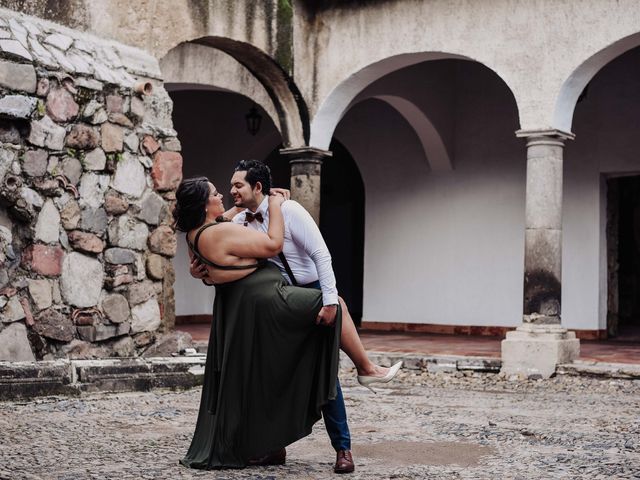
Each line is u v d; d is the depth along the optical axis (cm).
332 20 1220
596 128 1390
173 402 730
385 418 675
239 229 467
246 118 1501
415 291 1541
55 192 794
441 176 1526
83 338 816
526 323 1043
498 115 1479
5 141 755
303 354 464
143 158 887
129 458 491
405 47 1162
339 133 1625
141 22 960
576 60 1038
